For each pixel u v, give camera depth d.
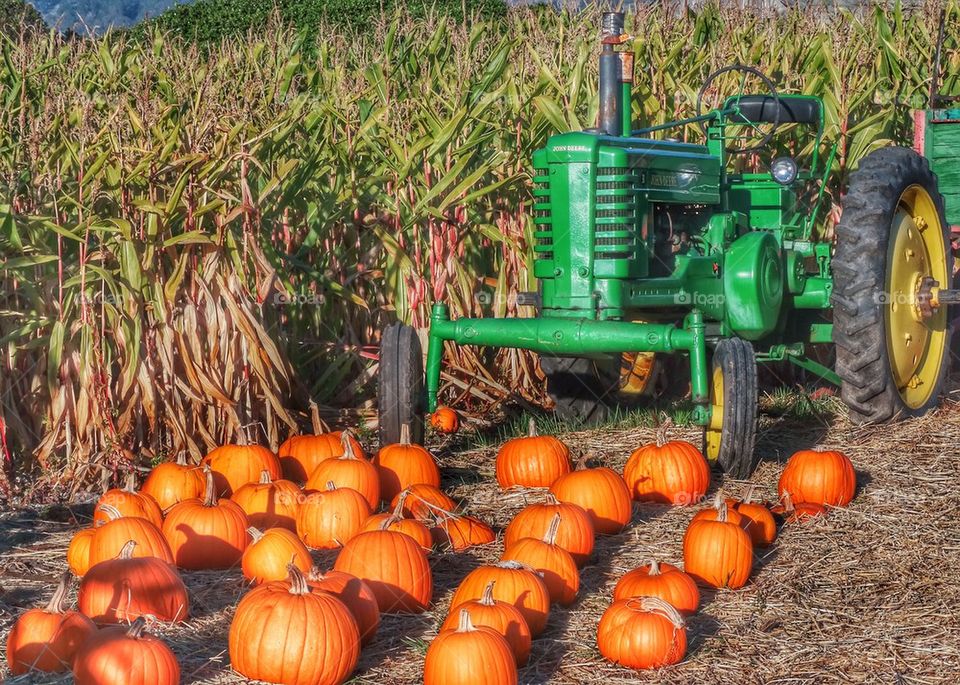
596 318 5.84
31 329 6.40
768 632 4.00
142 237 6.60
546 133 8.37
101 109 8.52
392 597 4.17
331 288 7.39
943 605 4.21
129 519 4.42
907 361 6.89
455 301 7.99
